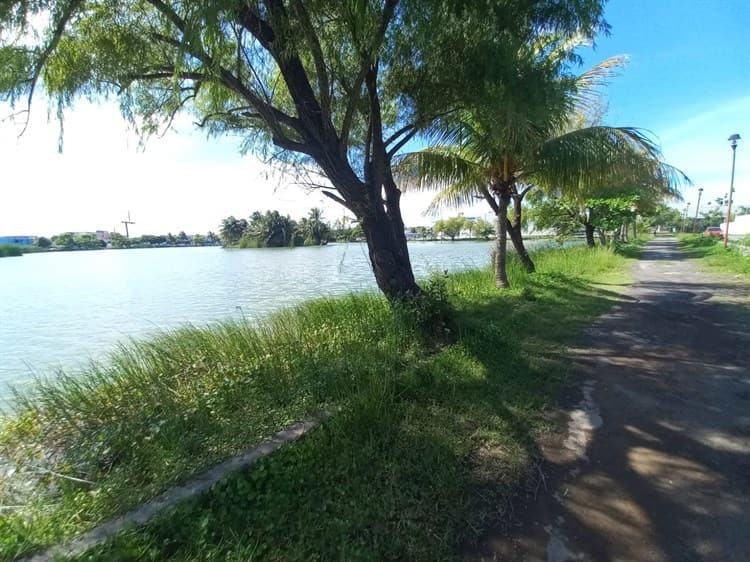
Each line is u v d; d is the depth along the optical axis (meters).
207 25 2.98
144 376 4.68
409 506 2.45
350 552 2.10
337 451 2.96
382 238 5.77
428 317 5.39
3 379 6.45
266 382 4.23
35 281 21.28
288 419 3.44
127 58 4.46
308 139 5.03
